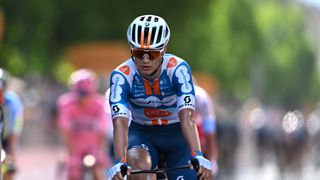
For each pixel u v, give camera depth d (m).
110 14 80.94
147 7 83.12
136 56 13.77
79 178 24.28
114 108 14.12
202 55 92.69
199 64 92.38
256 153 78.50
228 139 51.66
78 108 25.36
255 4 164.00
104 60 61.59
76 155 25.28
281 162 52.28
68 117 25.36
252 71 143.75
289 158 52.84
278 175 51.62
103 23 79.25
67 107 25.38
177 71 14.48
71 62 62.91
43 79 79.50
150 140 15.27
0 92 16.48
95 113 25.47
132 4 82.38
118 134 13.86
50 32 74.94
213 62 107.69
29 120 62.22
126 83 14.43
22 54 74.12
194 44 89.81
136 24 13.73
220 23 104.00
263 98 181.12
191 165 13.77
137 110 15.02
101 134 25.55
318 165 60.94
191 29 88.75
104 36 79.88
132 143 14.80
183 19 86.38
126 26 81.31
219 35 103.81
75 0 77.75
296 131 52.94
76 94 25.38
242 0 120.00
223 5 105.19
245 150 89.94
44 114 63.97
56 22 76.81
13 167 19.53
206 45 92.75
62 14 77.38
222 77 119.62
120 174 13.36
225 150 50.03
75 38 78.19
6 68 74.00
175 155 15.31
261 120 75.81
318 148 61.38
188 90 14.32
